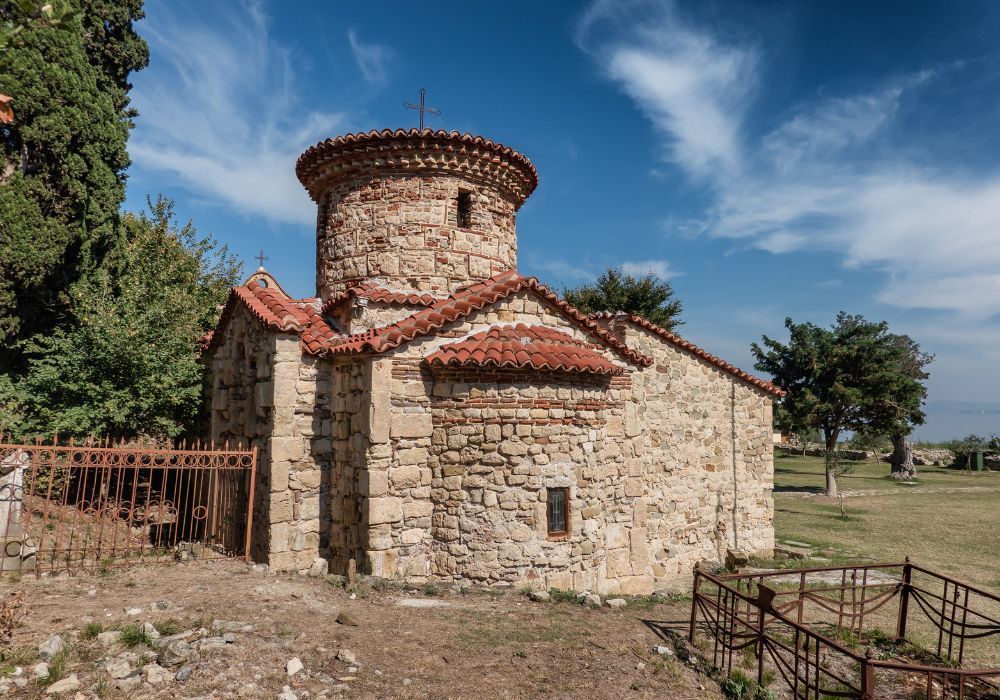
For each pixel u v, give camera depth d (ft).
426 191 39.17
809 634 18.93
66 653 17.46
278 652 19.12
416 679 18.97
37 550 25.34
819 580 40.91
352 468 31.42
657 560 43.42
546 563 30.78
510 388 31.04
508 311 34.47
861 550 52.90
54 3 15.44
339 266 40.45
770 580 40.04
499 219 41.91
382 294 35.42
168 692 16.20
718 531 47.91
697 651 24.12
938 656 25.80
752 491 50.39
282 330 31.89
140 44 55.62
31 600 21.36
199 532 38.04
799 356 101.09
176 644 17.94
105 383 38.68
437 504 30.86
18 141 44.04
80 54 46.70
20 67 42.60
